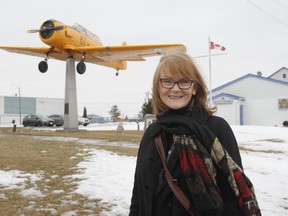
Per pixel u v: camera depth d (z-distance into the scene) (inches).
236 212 55.1
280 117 1352.1
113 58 925.2
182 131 57.9
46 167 310.8
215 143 56.6
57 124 1320.1
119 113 3516.2
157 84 65.8
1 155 377.1
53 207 190.5
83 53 840.3
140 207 63.5
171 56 63.7
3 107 2536.9
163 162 59.3
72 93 850.8
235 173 55.2
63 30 780.0
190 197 56.5
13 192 221.9
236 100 1392.7
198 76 63.9
